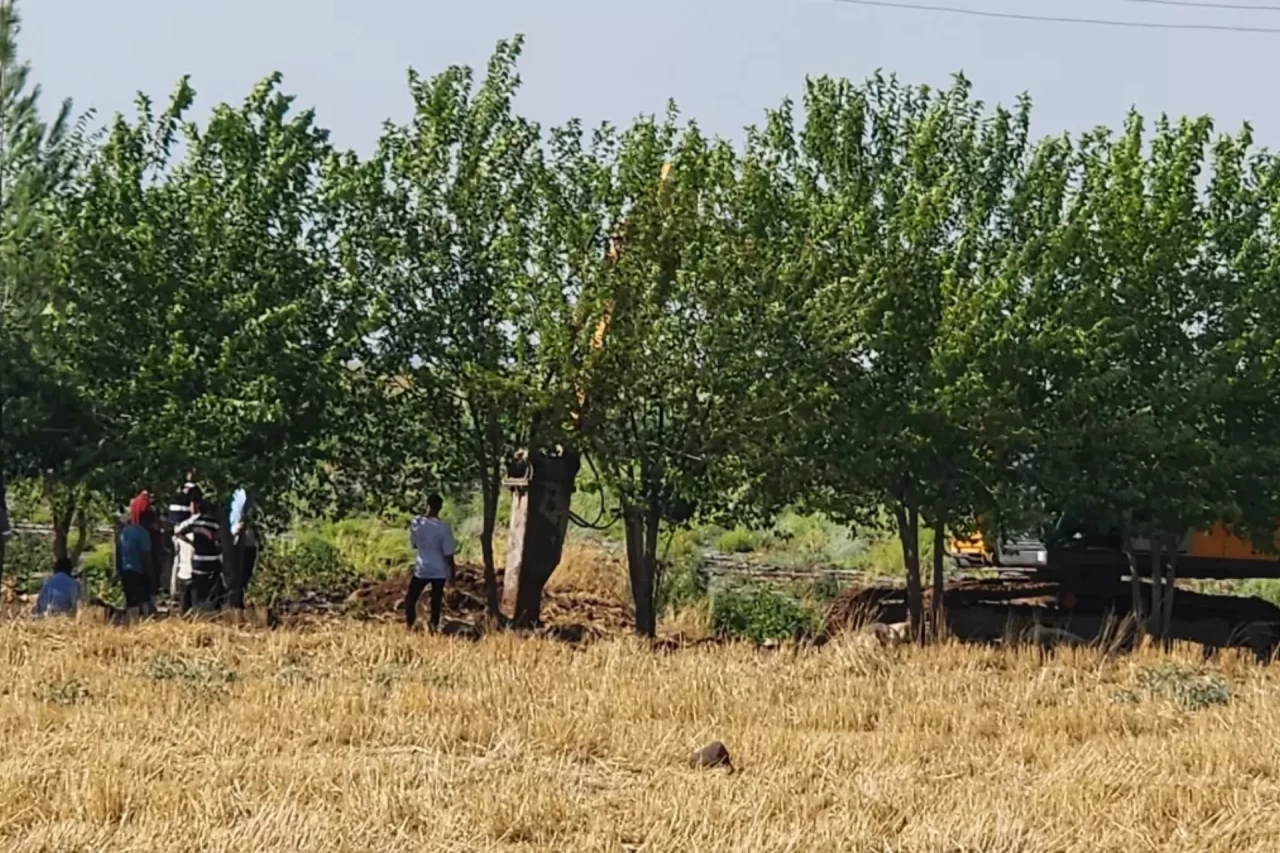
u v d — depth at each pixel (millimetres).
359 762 13172
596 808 12023
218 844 10719
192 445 23875
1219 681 19812
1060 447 25203
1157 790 12781
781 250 24625
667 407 24781
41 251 24562
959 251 25594
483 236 25266
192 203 24703
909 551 25703
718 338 24016
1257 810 12406
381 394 25156
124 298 24453
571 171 25266
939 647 21812
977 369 24750
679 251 24422
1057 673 20078
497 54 25562
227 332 24344
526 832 11461
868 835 11492
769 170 25312
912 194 25656
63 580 23547
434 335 24969
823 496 25203
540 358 24688
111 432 24641
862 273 24391
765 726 15695
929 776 13633
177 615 22469
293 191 25125
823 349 24281
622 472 25000
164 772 12672
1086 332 25000
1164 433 25438
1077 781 13148
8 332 24516
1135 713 16922
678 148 24969
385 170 25281
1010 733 15711
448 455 25672
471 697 16297
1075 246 25172
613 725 15281
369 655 19609
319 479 25469
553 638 23078
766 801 12258
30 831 11031
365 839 11047
